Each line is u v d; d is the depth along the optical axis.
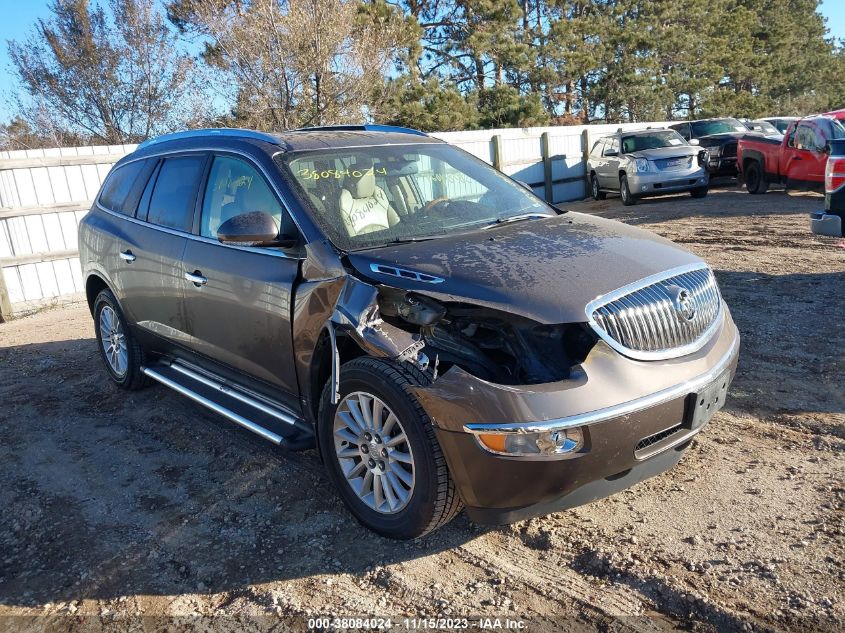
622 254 3.66
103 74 29.20
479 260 3.57
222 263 4.37
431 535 3.69
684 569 3.23
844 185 6.68
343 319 3.53
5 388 6.62
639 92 37.28
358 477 3.73
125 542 3.86
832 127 14.76
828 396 4.93
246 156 4.44
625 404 3.13
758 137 17.12
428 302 3.47
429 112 25.88
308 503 4.11
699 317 3.59
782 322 6.61
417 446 3.30
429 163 4.71
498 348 3.41
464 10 33.09
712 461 4.19
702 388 3.38
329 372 3.90
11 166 10.41
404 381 3.31
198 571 3.54
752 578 3.13
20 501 4.41
